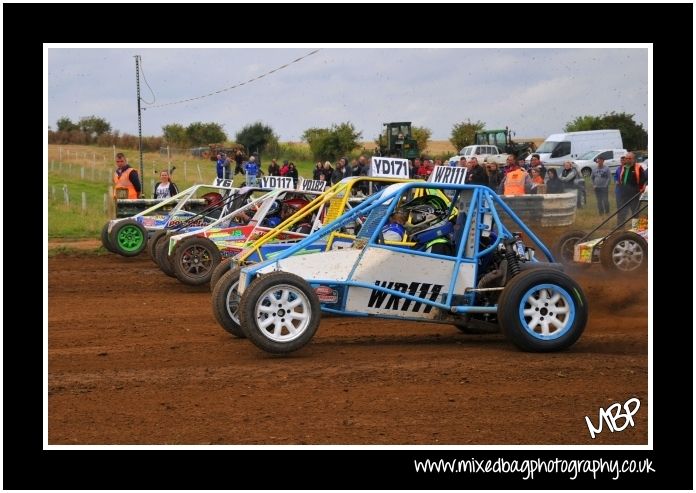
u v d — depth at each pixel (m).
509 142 39.81
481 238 8.31
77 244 20.17
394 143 34.69
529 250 8.59
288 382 6.75
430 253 8.04
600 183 20.42
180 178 36.78
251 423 5.79
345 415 5.94
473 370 7.04
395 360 7.48
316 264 7.91
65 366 7.51
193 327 9.61
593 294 11.25
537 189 21.12
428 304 8.02
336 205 9.73
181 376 7.02
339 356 7.72
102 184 34.84
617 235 12.62
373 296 7.95
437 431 5.64
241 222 13.26
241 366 7.32
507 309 7.59
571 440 5.53
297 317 7.54
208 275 12.69
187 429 5.70
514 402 6.21
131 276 14.61
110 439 5.54
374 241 8.01
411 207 8.73
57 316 10.48
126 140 53.72
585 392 6.43
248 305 7.38
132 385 6.76
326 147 45.84
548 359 7.40
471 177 19.30
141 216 16.84
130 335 9.12
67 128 54.56
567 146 33.97
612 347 8.04
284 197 12.61
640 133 37.38
